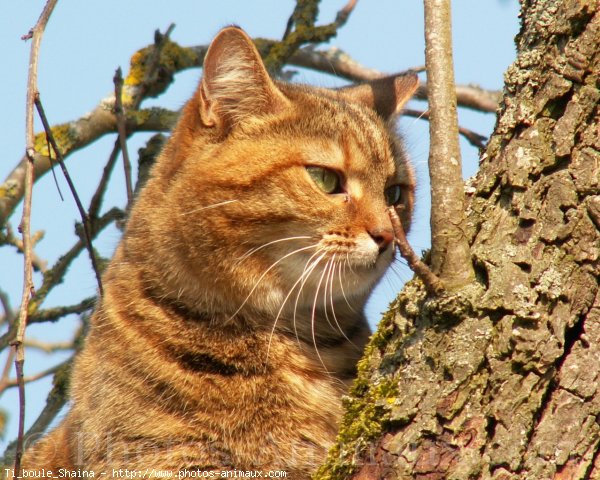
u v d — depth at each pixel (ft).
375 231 26.68
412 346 18.29
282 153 26.63
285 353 26.32
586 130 18.61
